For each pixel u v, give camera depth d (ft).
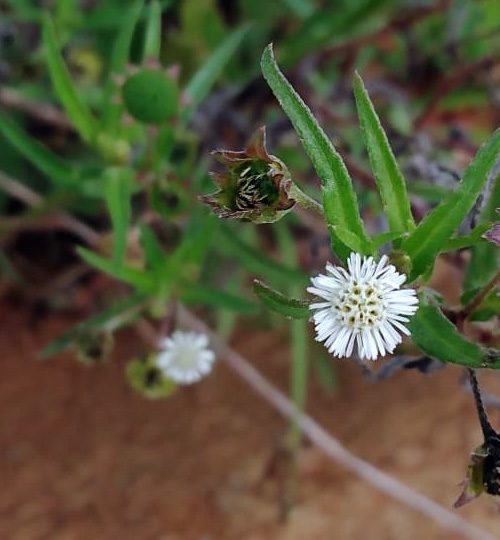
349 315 0.22
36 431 0.45
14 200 0.50
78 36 0.47
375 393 0.46
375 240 0.23
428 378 0.46
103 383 0.46
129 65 0.37
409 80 0.50
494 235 0.23
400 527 0.42
